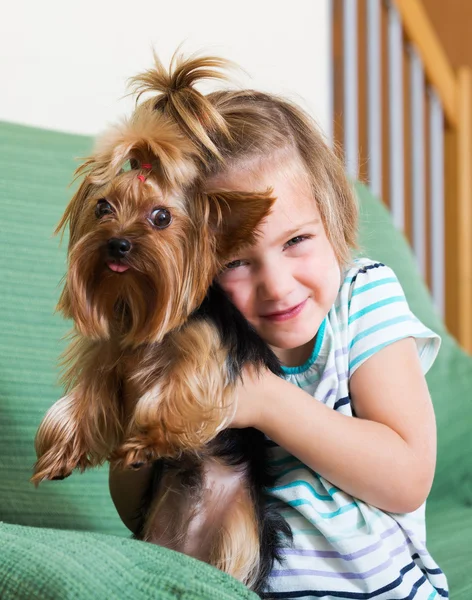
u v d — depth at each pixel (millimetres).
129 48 2064
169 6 2141
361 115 3178
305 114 1128
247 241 930
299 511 1077
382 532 1073
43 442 968
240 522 1062
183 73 1010
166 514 1113
